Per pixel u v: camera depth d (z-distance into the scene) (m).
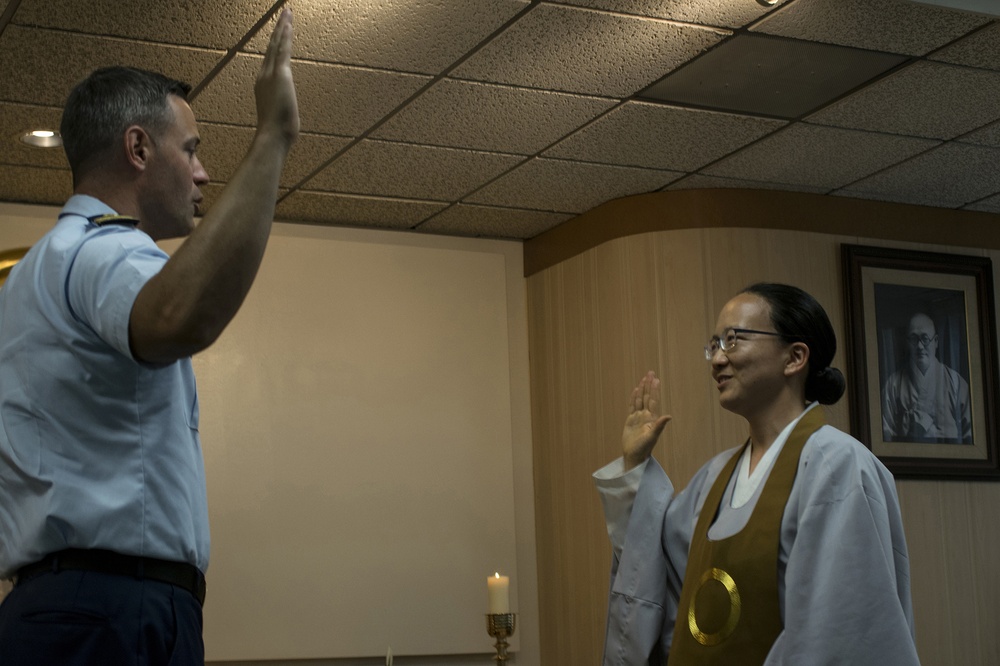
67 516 1.27
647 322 5.41
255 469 5.46
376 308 5.83
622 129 4.73
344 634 5.46
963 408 5.68
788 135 4.84
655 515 2.48
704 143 4.91
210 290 1.13
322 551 5.50
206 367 5.47
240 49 3.90
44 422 1.30
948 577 5.53
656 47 4.00
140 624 1.29
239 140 4.69
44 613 1.26
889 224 5.74
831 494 2.08
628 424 2.59
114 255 1.25
